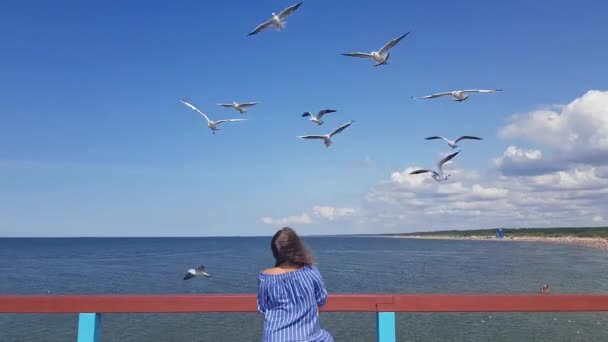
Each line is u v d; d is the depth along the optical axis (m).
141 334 21.27
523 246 135.50
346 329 20.61
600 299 4.35
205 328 21.95
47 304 4.37
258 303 3.88
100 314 4.49
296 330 3.67
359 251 117.56
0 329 22.72
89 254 109.88
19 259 89.50
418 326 21.50
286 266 3.85
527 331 20.39
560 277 46.72
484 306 4.36
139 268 64.44
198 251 123.69
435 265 65.94
